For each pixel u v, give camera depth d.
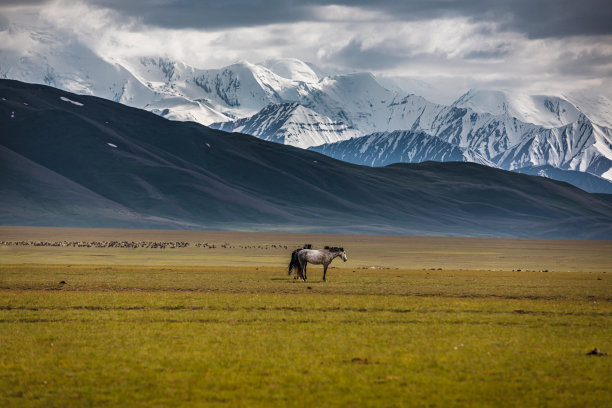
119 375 63.16
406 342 79.06
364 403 56.06
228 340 78.56
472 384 61.62
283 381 61.66
